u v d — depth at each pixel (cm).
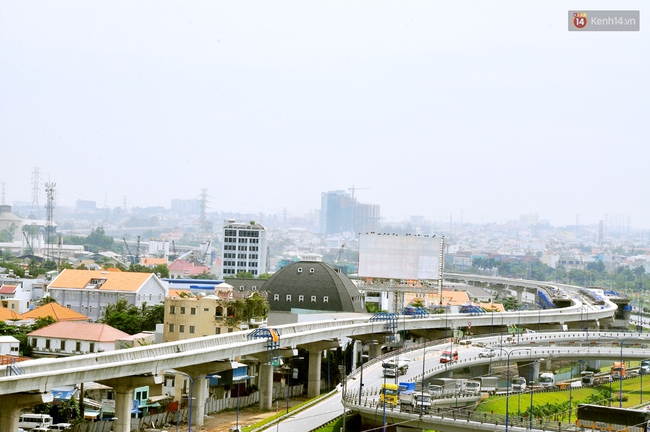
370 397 17100
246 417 19088
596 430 15000
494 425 14725
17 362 14412
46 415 17025
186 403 19700
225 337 18825
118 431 15888
